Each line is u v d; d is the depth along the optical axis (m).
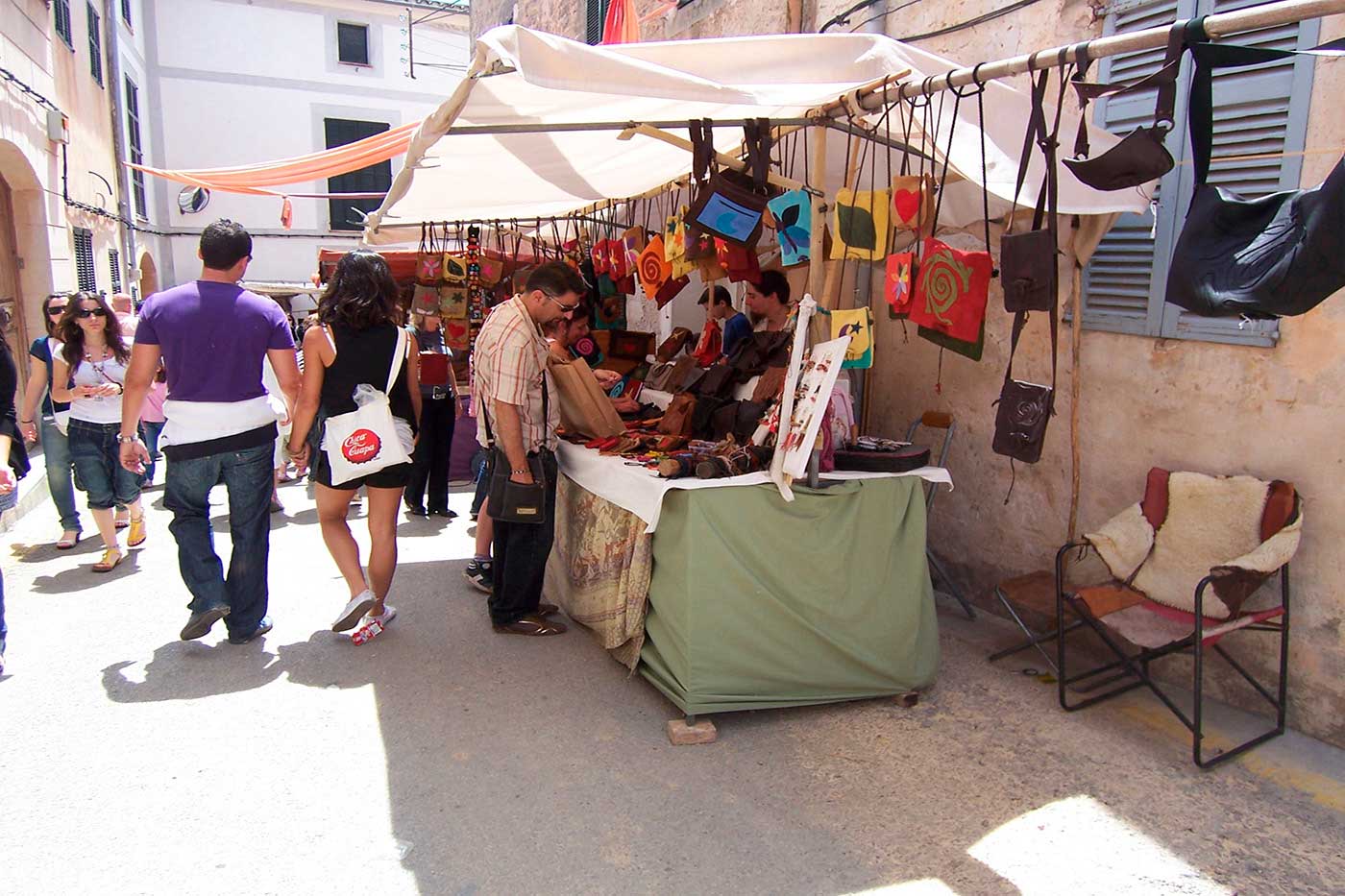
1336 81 3.03
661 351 5.98
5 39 7.84
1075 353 3.82
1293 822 2.72
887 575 3.47
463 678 3.75
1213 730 3.29
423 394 6.37
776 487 3.27
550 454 4.12
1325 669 3.16
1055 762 3.09
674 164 5.14
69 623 4.29
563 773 3.00
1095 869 2.51
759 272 4.36
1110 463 3.89
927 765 3.07
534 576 4.20
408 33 20.38
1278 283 2.07
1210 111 2.23
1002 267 2.86
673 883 2.44
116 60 13.71
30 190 9.02
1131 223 3.72
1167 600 3.41
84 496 7.25
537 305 3.86
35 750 3.10
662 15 7.51
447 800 2.83
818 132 3.40
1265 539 3.17
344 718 3.37
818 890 2.41
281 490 7.49
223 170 8.66
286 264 20.73
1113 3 3.71
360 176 21.23
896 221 3.40
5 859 2.50
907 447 3.71
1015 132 3.49
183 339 3.66
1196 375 3.51
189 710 3.42
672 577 3.33
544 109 3.13
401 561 5.47
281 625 4.33
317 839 2.62
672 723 3.26
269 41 19.98
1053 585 3.81
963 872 2.49
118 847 2.56
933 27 4.64
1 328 3.73
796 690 3.42
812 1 5.52
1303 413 3.16
